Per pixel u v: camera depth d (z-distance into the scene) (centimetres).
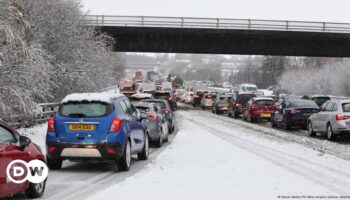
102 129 1331
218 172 1347
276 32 5488
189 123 3581
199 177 1259
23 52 2177
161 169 1406
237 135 2625
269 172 1354
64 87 3822
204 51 5778
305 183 1196
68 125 1339
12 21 2178
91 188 1124
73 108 1358
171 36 5631
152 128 2064
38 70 2422
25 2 3347
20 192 1039
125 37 5659
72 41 3834
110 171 1399
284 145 2116
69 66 3784
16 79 2336
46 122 2894
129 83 7288
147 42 5697
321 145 2186
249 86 7519
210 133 2742
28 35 2434
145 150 1642
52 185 1162
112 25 5412
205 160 1603
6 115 2200
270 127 3500
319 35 5484
